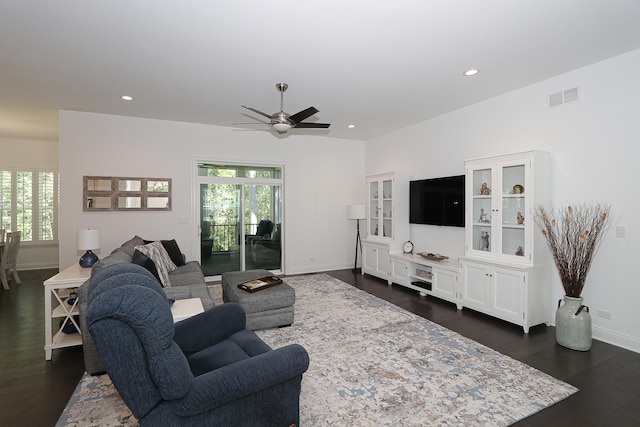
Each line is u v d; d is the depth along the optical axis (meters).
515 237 3.63
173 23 2.44
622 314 3.00
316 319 3.67
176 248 4.79
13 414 2.03
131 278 1.49
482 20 2.40
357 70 3.30
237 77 3.47
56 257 6.99
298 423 1.69
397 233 5.39
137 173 5.02
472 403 2.13
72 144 4.67
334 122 5.36
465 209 4.14
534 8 2.25
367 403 2.13
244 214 5.92
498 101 4.07
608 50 2.89
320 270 6.46
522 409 2.07
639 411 2.06
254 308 3.26
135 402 1.28
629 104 2.92
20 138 6.62
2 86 3.71
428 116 5.01
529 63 3.15
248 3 2.19
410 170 5.57
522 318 3.36
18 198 6.70
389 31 2.56
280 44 2.77
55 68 3.23
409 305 4.22
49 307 2.76
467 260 3.97
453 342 3.07
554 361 2.71
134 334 1.26
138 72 3.34
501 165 3.68
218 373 1.45
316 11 2.29
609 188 3.07
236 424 1.49
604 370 2.56
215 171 5.67
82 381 2.39
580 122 3.27
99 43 2.73
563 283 3.12
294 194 6.21
